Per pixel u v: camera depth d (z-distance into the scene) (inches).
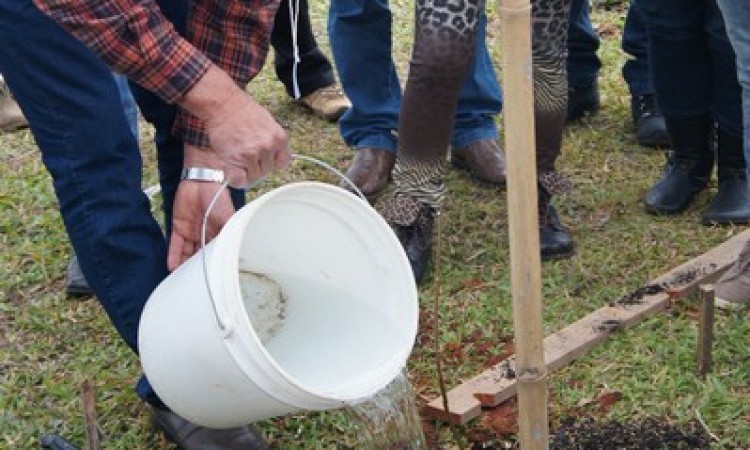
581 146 179.3
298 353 94.7
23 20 95.9
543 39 135.5
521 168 79.0
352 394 86.5
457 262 149.0
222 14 97.9
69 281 144.3
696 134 155.6
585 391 121.2
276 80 211.3
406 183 138.4
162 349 92.3
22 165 180.7
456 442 115.6
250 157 92.9
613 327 130.0
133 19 87.7
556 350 125.7
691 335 128.4
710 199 161.6
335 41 165.2
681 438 113.3
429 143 134.3
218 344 86.5
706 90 152.8
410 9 232.1
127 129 102.8
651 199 159.3
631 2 175.2
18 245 157.5
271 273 97.9
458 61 127.4
